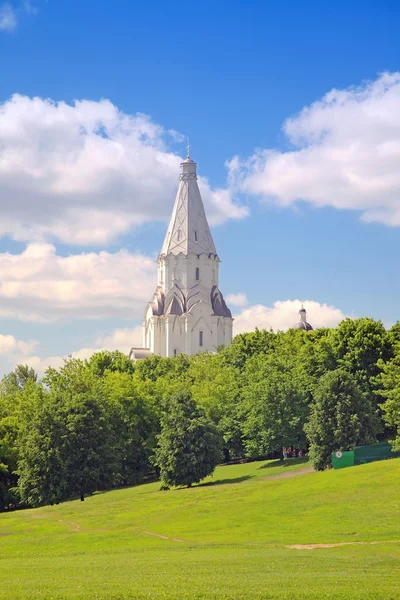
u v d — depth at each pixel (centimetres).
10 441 10875
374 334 11800
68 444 9762
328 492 7556
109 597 3506
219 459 10650
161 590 3669
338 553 5116
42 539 6800
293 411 11631
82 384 10988
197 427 10475
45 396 11088
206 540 6203
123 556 5350
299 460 11675
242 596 3500
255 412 11744
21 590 3725
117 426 12175
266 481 9225
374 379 11469
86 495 10712
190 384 15062
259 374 12544
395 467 8294
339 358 12056
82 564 4894
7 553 5981
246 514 7144
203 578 4047
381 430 10619
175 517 7506
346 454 9594
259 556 5016
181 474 10338
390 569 4347
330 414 10200
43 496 9612
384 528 5972
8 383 17550
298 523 6506
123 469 12219
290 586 3744
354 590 3619
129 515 8000
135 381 13112
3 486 10394
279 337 15812
